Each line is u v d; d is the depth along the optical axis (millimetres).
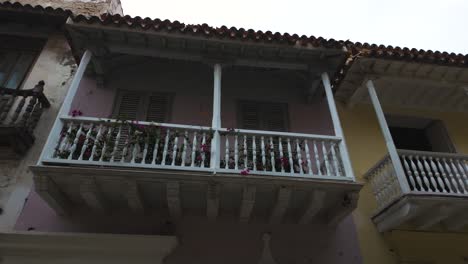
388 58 7242
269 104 8109
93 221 5906
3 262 5316
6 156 6457
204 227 6105
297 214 6297
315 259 6020
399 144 8555
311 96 8086
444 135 8539
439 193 5887
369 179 7320
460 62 7281
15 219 5793
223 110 7828
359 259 6195
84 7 10141
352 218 6723
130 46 6695
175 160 5707
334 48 6824
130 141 5562
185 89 8094
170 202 5512
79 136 5555
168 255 5734
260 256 5906
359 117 8516
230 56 6805
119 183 5348
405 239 6625
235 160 5602
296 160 6027
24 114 6520
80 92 7656
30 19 8492
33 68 8039
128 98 7727
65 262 5434
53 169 5074
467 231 6898
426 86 8133
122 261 5543
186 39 6477
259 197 5797
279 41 6617
